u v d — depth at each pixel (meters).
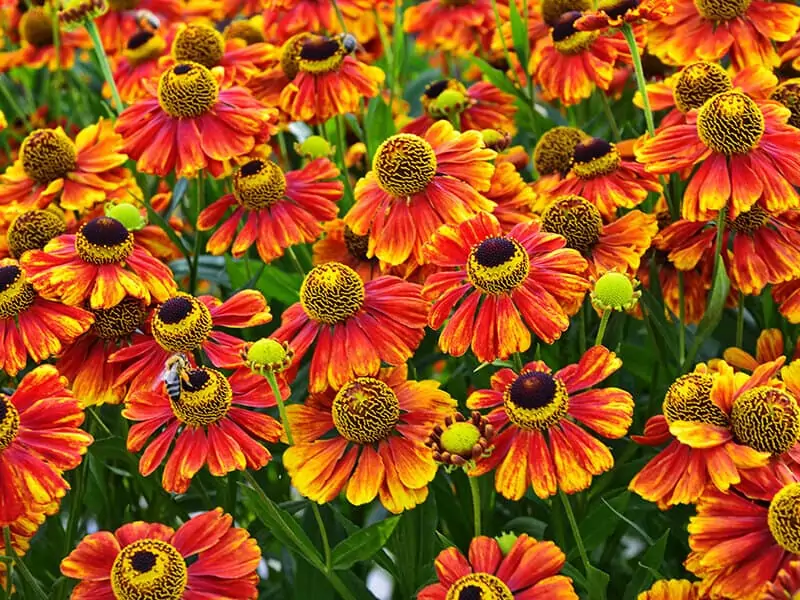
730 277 0.48
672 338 0.49
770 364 0.41
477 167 0.49
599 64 0.57
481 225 0.45
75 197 0.54
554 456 0.40
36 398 0.43
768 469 0.39
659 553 0.42
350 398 0.43
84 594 0.41
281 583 0.53
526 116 0.65
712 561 0.38
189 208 0.65
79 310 0.46
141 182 0.60
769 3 0.55
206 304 0.48
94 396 0.47
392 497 0.42
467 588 0.38
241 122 0.53
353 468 0.44
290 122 0.62
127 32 0.76
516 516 0.52
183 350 0.45
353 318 0.46
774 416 0.39
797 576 0.35
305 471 0.43
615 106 0.64
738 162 0.45
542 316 0.43
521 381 0.41
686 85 0.51
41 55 0.76
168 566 0.40
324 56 0.58
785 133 0.46
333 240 0.54
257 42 0.68
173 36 0.70
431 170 0.48
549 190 0.52
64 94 0.87
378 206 0.49
